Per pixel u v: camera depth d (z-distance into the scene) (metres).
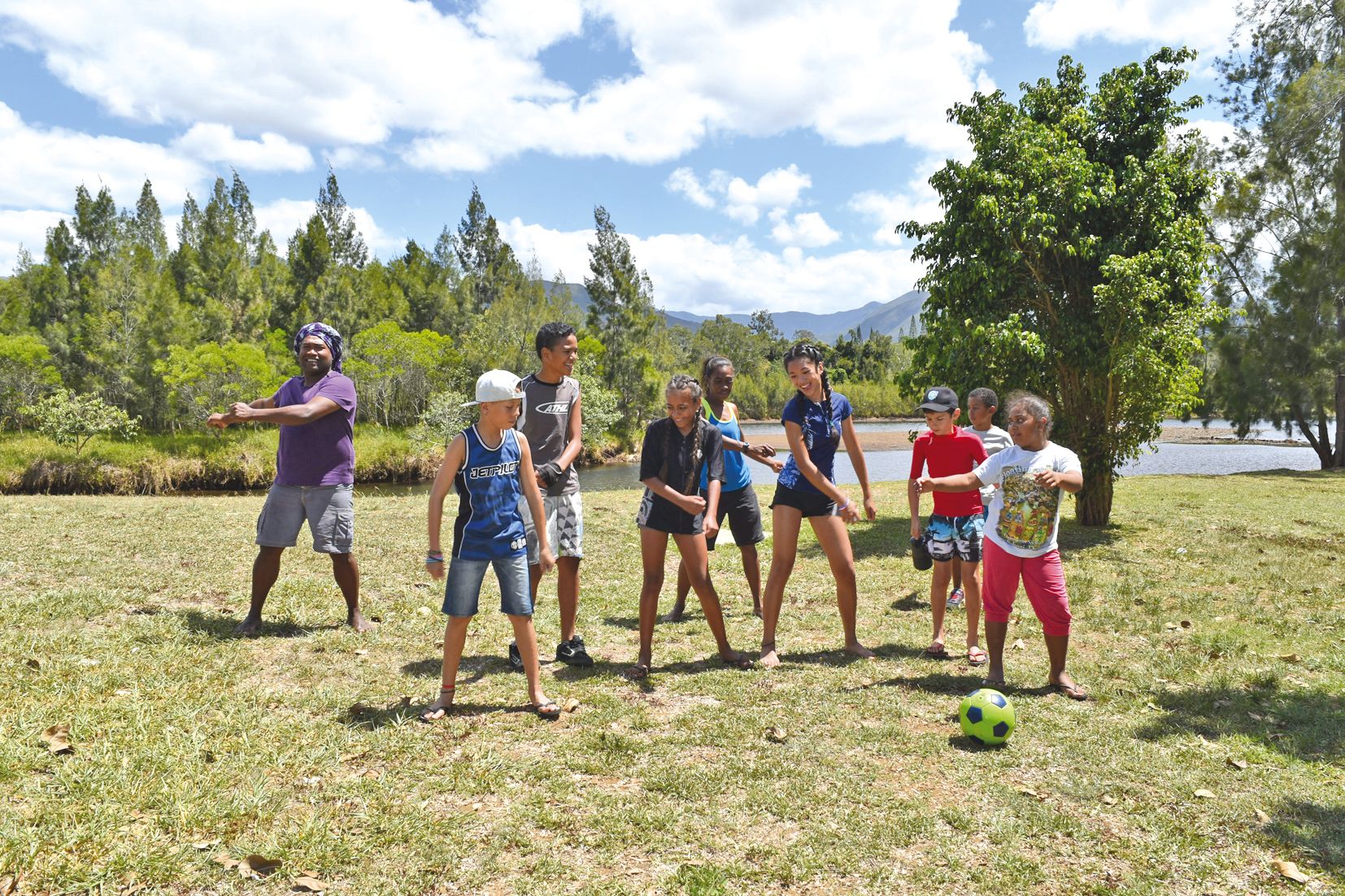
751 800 3.36
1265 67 26.77
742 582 7.99
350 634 5.61
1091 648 5.87
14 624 5.20
